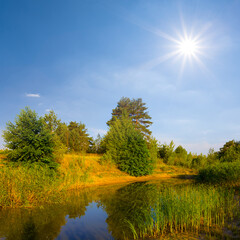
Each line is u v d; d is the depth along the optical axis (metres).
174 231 5.89
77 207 9.31
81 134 47.12
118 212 8.34
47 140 16.58
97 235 5.95
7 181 9.90
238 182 13.09
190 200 7.75
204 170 17.66
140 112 51.25
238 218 6.59
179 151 42.97
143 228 6.28
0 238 5.74
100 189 14.74
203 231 5.73
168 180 21.19
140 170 24.45
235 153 23.11
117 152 26.75
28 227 6.68
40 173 12.18
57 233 6.15
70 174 16.80
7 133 15.58
